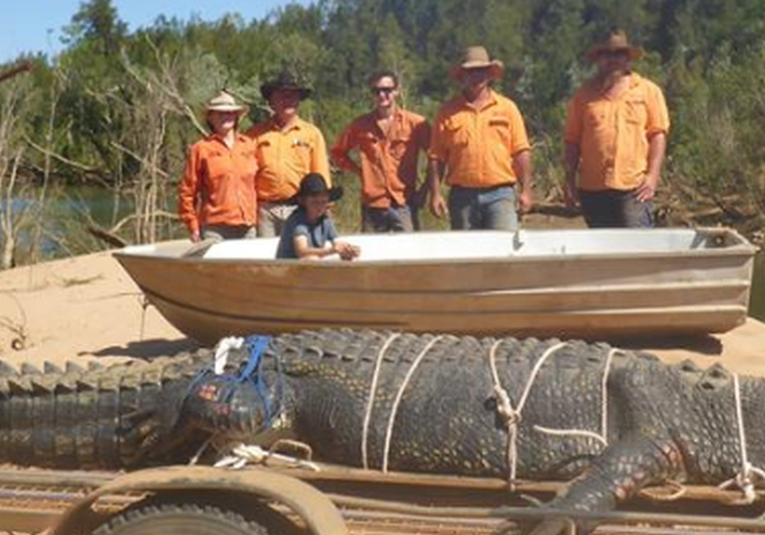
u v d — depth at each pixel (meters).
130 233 16.34
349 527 5.61
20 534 5.84
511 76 52.72
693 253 8.45
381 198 9.90
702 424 6.20
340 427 6.33
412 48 82.88
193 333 8.91
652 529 5.48
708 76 38.78
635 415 6.18
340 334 6.57
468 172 9.58
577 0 69.12
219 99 9.39
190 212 9.50
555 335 8.59
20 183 17.34
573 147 9.73
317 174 8.73
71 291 11.54
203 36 37.25
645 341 8.80
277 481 4.95
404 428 6.29
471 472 6.25
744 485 6.07
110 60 33.06
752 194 23.69
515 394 6.25
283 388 6.39
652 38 63.19
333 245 8.82
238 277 8.47
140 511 4.99
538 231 9.48
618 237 9.41
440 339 6.56
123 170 21.64
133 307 10.75
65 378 6.59
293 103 9.64
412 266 8.35
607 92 9.48
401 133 9.87
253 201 9.55
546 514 5.25
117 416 6.49
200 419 6.25
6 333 10.19
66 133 22.72
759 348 8.80
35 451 6.55
